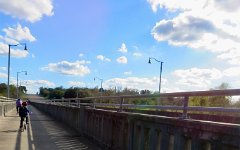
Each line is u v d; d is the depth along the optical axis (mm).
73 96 88312
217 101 13344
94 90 87062
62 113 27062
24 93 161500
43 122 26828
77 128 19484
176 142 7520
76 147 13859
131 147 10328
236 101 12094
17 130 19812
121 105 11875
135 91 56219
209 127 6328
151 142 8852
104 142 13461
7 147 13500
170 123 7773
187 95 7379
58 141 15531
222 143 5992
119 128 11688
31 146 13836
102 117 13938
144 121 9406
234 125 5699
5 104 37219
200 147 6637
